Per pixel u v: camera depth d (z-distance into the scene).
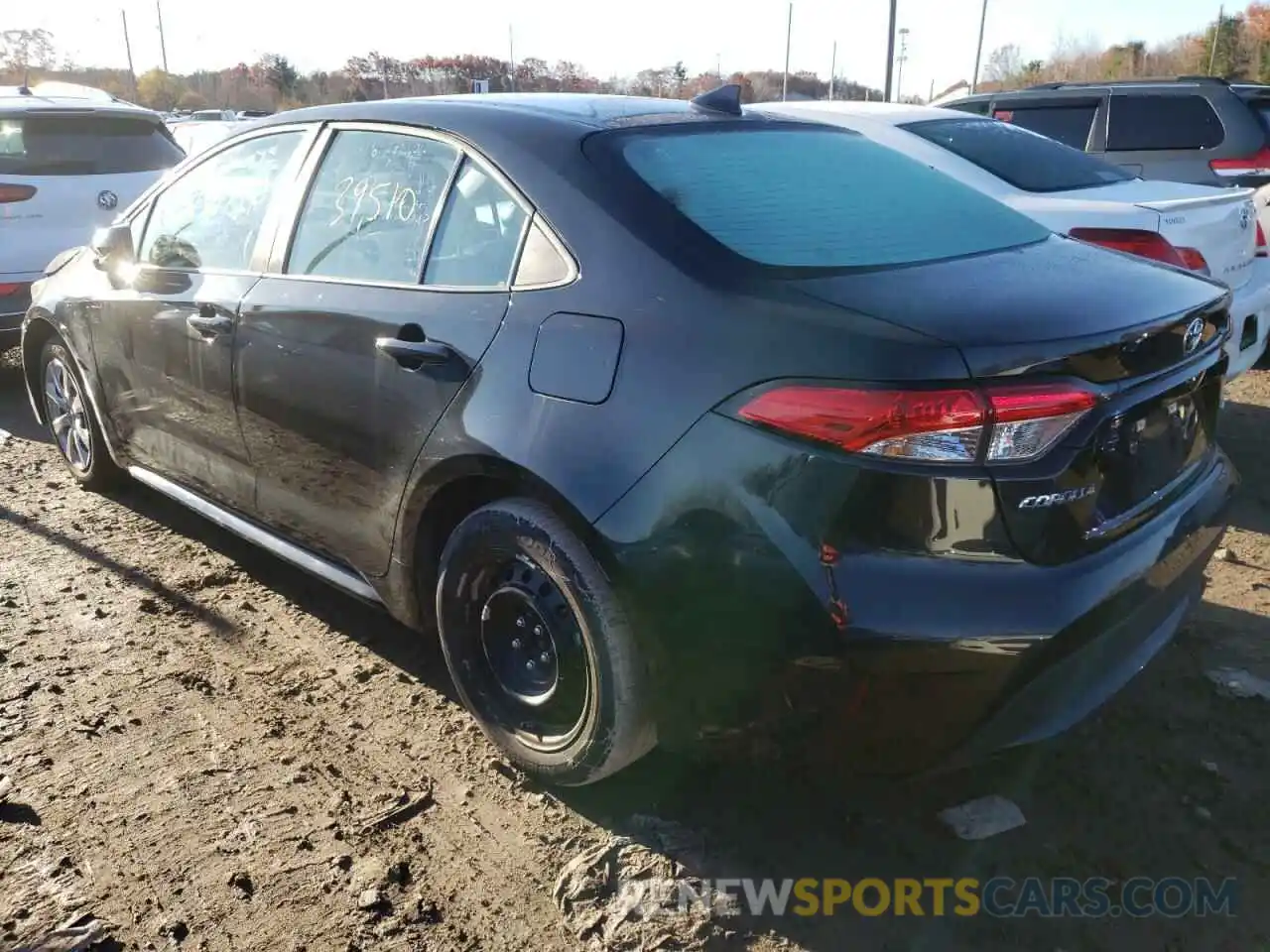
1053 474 2.20
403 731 3.11
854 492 2.16
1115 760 2.94
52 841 2.64
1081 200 5.10
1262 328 5.32
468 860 2.61
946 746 2.27
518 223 2.79
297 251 3.37
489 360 2.71
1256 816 2.72
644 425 2.40
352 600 3.89
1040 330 2.26
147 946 2.33
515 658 2.85
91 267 4.46
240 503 3.73
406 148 3.15
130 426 4.26
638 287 2.51
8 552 4.29
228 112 30.19
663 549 2.36
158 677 3.37
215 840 2.65
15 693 3.27
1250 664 3.38
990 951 2.33
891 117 6.00
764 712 2.36
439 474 2.83
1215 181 8.01
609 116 3.02
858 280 2.46
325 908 2.45
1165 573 2.54
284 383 3.30
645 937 2.37
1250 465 5.35
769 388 2.25
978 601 2.15
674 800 2.80
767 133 3.20
